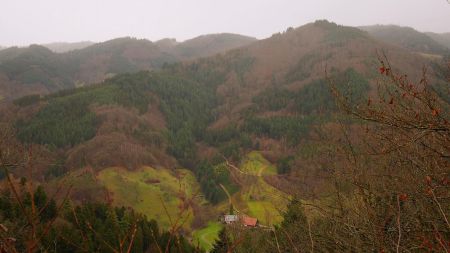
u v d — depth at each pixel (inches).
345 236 163.3
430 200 130.0
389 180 156.2
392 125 124.5
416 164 142.3
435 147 141.2
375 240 139.7
